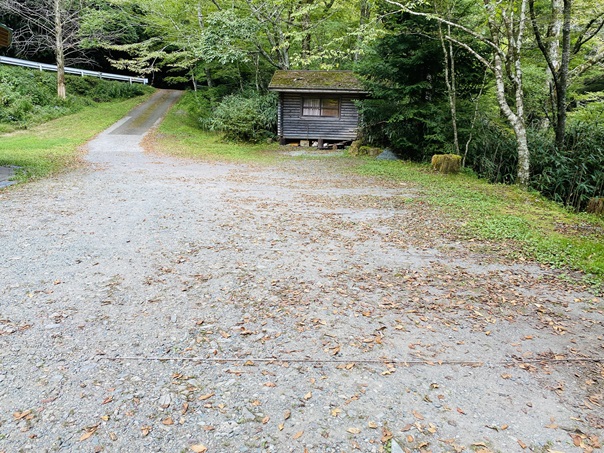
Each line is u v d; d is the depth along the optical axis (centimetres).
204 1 2019
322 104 1780
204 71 2484
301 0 1877
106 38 2442
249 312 343
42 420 217
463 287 405
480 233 577
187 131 1922
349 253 495
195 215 647
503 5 981
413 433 217
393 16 1234
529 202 824
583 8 1077
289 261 463
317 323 329
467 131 1213
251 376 260
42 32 2530
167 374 259
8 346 282
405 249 515
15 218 590
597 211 825
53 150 1337
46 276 396
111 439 206
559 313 357
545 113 1342
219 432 214
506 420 229
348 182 986
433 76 1305
